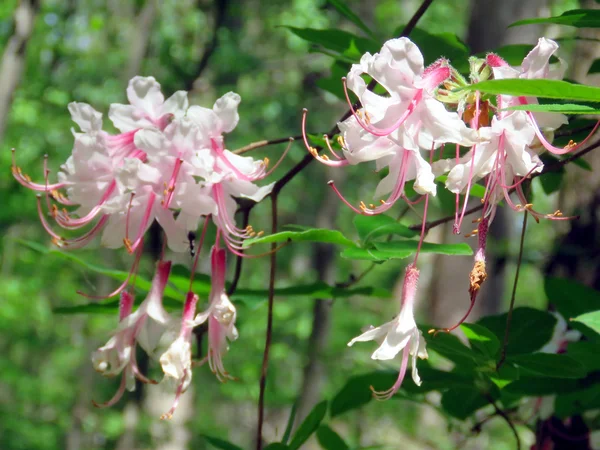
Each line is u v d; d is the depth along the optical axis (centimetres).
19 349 432
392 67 69
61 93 348
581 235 98
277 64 376
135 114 74
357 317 398
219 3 307
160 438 373
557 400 86
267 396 354
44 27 340
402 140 69
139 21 301
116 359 74
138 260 74
